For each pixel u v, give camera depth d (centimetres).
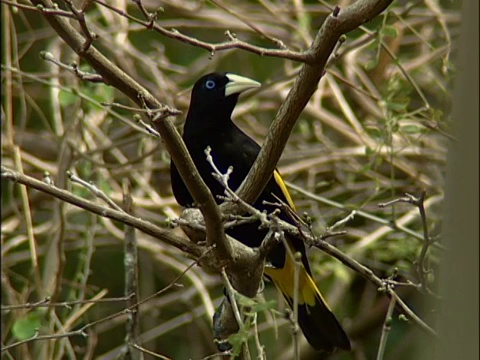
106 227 1128
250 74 1347
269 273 902
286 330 1212
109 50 1246
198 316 1173
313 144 1313
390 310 610
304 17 1238
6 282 1009
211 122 902
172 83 1247
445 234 461
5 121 1154
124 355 767
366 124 1070
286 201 900
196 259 649
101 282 1259
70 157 1067
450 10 1244
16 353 1031
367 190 1242
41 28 1345
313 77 610
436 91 1229
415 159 1238
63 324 1012
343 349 896
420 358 649
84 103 1113
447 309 453
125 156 1257
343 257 657
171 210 1150
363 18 579
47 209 1291
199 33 1377
